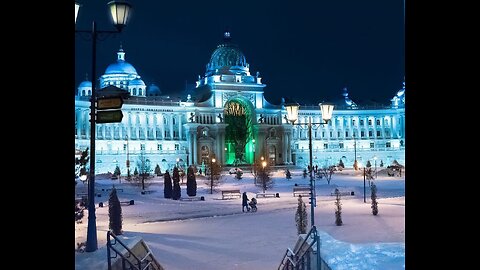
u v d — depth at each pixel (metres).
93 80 16.84
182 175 78.50
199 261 20.17
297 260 14.25
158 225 32.91
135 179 70.06
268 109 126.88
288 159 127.19
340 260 12.17
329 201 48.25
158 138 117.00
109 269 11.12
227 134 125.88
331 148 135.38
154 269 15.19
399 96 139.38
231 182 77.12
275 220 34.41
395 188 62.53
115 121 15.50
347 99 154.00
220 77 123.19
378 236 24.25
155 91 138.00
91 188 16.80
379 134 139.12
